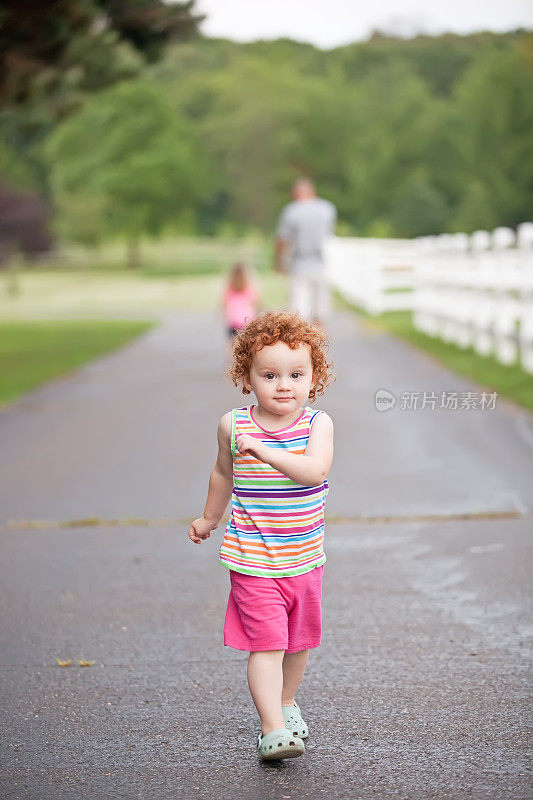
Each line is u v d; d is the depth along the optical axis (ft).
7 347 141.08
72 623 35.12
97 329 174.40
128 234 543.39
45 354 130.72
